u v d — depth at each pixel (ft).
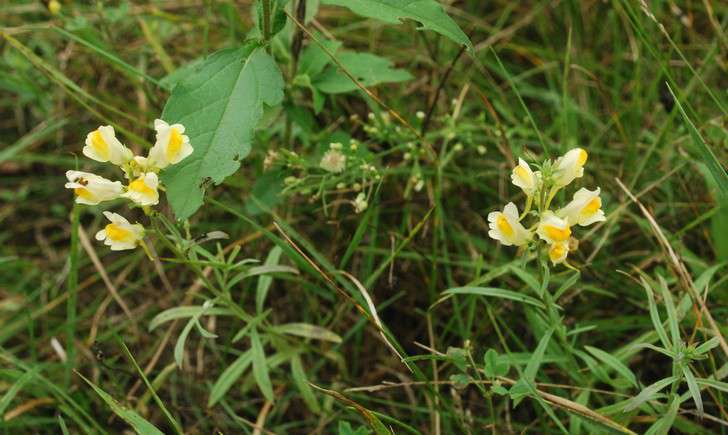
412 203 3.13
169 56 3.46
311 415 2.95
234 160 2.58
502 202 3.15
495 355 2.62
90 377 3.03
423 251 3.05
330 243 3.16
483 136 3.20
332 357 2.94
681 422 2.67
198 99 2.62
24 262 3.21
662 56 3.15
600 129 3.26
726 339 2.75
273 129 3.16
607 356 2.59
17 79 3.41
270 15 2.70
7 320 3.15
